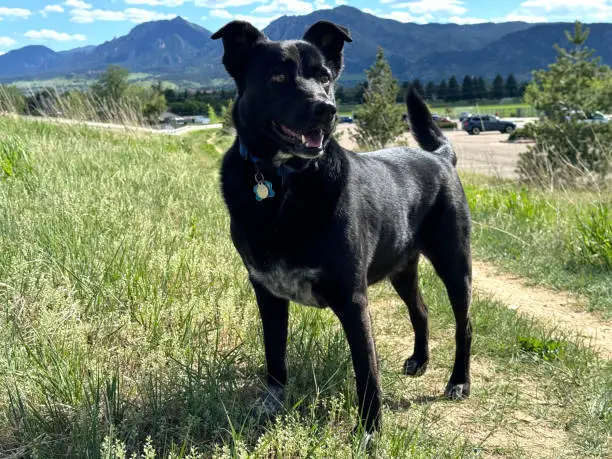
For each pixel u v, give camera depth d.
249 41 1.74
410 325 2.37
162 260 2.20
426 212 1.93
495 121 23.53
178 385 1.65
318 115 1.54
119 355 1.81
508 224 4.17
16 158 3.50
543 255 3.48
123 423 1.51
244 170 1.63
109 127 7.06
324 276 1.57
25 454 1.44
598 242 3.24
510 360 2.08
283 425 1.58
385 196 1.78
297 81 1.65
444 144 2.20
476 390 1.92
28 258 2.13
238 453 1.47
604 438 1.67
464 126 23.55
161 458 1.48
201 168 5.95
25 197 2.74
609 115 8.18
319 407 1.72
